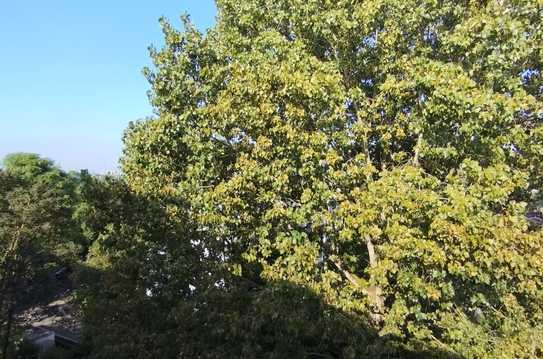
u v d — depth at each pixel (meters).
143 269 13.57
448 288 10.80
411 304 12.12
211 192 12.32
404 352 11.73
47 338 30.00
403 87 11.23
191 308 12.76
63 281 35.88
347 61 12.80
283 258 12.86
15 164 54.56
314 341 13.48
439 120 11.00
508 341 11.30
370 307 12.25
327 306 11.63
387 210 10.44
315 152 10.79
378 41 12.30
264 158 11.52
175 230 13.58
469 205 9.87
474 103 9.91
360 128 12.02
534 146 11.62
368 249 12.77
